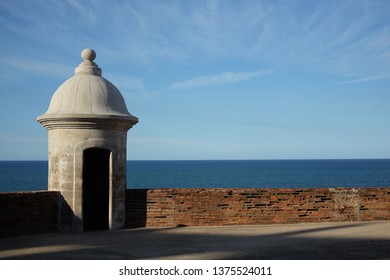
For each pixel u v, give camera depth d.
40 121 11.48
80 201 11.09
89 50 11.95
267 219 11.98
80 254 8.66
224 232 10.92
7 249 9.11
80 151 11.07
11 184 66.38
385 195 12.46
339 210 12.30
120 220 11.51
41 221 10.88
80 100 11.16
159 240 10.00
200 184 67.00
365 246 9.27
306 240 9.90
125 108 11.91
